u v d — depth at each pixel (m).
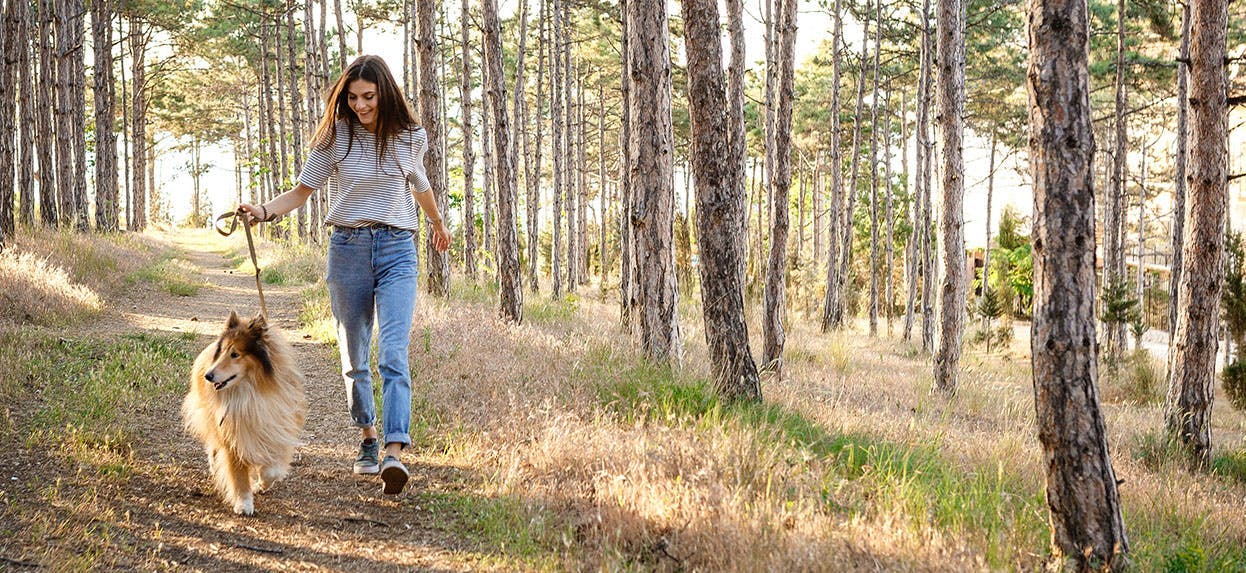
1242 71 19.66
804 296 29.39
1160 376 17.89
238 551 3.97
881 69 29.09
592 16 26.73
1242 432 13.34
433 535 4.37
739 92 14.12
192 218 54.88
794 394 8.74
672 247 9.47
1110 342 22.23
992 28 24.11
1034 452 7.63
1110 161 29.08
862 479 5.64
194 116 47.50
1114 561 4.48
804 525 4.41
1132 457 9.59
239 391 4.27
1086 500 4.47
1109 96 30.12
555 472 5.19
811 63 34.09
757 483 5.05
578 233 39.56
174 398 6.73
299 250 23.31
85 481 4.59
